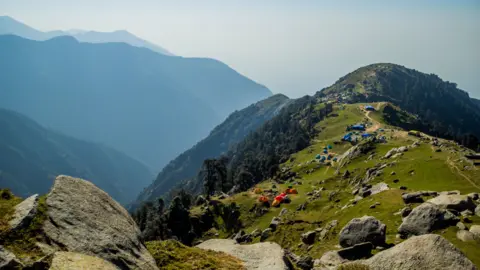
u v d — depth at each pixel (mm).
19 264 10391
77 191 14375
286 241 68750
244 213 120250
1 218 11703
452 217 36375
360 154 133750
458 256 20000
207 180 163375
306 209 94188
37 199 12844
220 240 20297
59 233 12039
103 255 12289
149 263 13844
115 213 14852
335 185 118812
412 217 38312
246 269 16234
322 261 31531
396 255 21266
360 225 37656
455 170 75188
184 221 123562
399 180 81062
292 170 166875
